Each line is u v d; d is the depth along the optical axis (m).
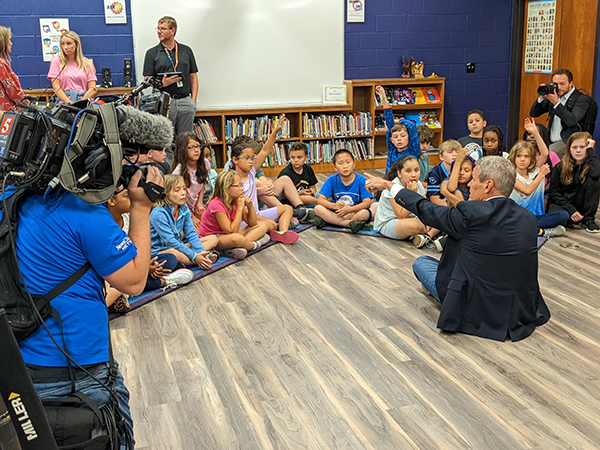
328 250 4.40
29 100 1.49
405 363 2.68
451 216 2.89
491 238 2.83
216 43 7.00
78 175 1.40
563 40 7.18
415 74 7.58
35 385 1.42
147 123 1.49
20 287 1.38
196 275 3.82
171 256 3.71
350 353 2.78
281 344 2.88
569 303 3.32
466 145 5.25
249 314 3.24
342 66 7.50
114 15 6.64
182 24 6.85
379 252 4.32
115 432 1.48
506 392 2.43
